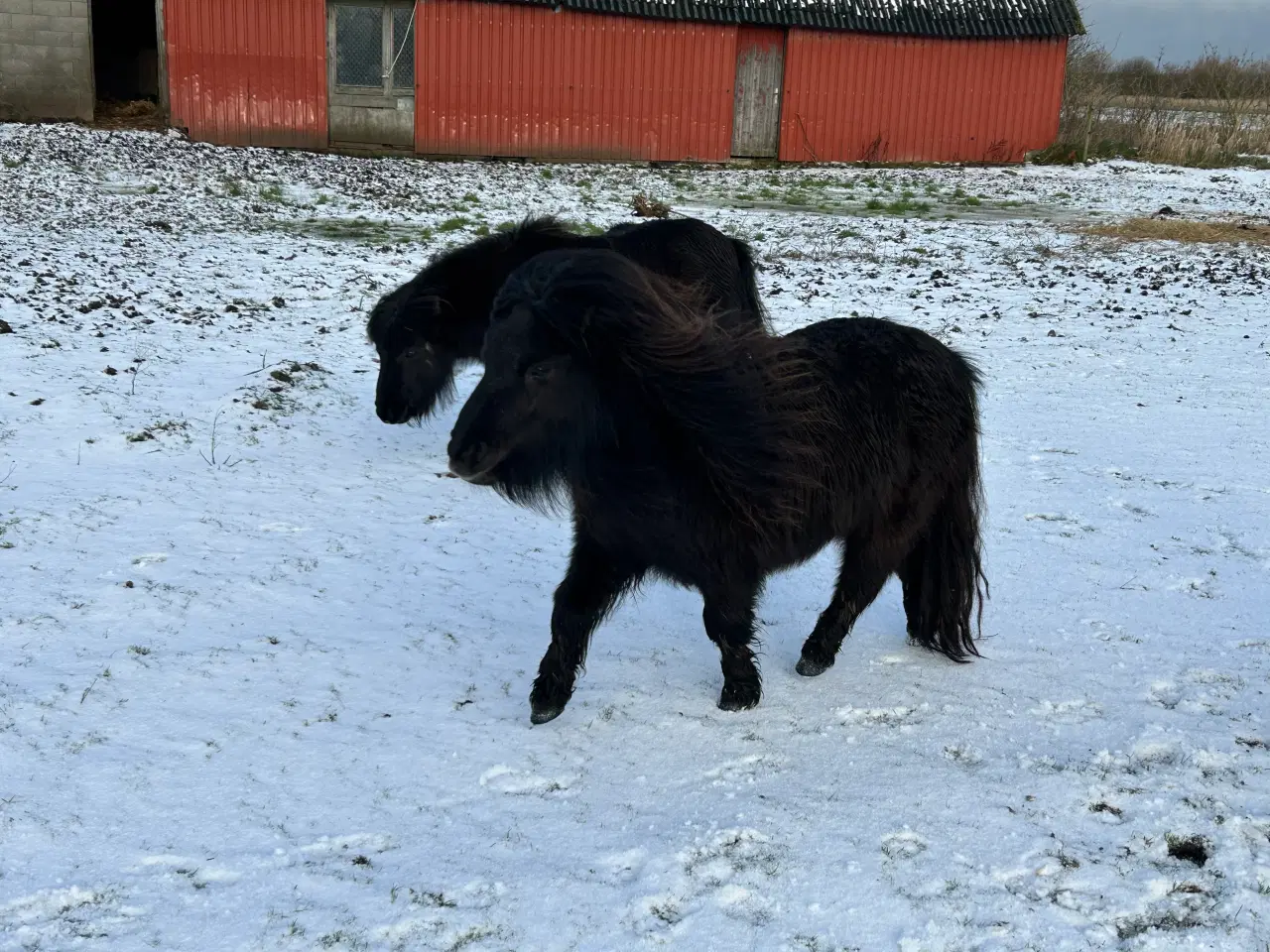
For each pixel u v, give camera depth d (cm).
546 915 283
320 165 2127
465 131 2453
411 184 1991
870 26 2581
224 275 1156
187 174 1877
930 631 432
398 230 1552
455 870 299
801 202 2081
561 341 310
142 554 496
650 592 496
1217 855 307
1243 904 287
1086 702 399
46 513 529
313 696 387
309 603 463
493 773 348
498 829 319
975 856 309
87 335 851
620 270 318
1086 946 274
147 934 270
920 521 415
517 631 454
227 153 2142
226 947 267
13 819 307
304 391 777
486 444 309
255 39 2284
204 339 885
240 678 395
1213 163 2930
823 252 1520
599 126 2530
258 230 1473
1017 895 293
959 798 337
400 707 385
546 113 2486
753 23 2525
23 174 1716
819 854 310
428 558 523
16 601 439
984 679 419
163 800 322
